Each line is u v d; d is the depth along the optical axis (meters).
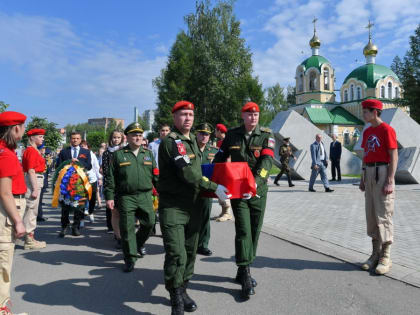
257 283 3.80
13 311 3.24
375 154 4.09
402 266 4.15
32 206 5.48
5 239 2.89
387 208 4.00
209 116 40.38
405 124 13.19
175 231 3.15
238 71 39.91
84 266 4.62
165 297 3.57
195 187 3.12
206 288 3.71
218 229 6.65
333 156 15.16
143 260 4.89
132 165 4.64
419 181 12.62
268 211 8.20
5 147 2.92
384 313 3.03
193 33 40.84
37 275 4.26
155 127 45.66
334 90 68.88
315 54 68.56
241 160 3.80
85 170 6.62
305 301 3.32
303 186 13.33
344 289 3.58
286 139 13.48
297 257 4.71
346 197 10.22
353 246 5.09
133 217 4.54
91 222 7.96
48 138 20.05
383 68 66.00
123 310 3.26
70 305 3.38
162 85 45.53
